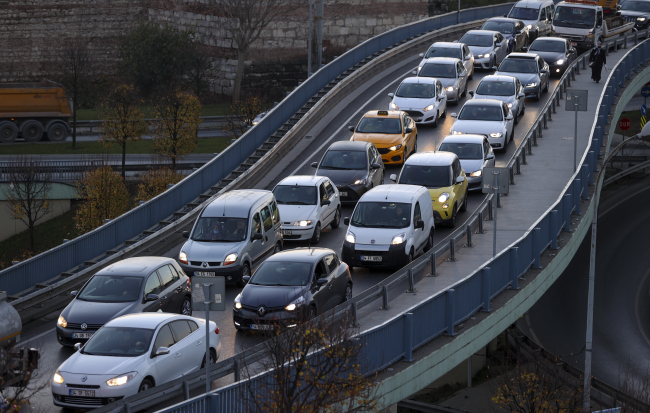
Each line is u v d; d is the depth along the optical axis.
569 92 117.44
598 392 97.00
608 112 146.12
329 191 100.06
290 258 70.62
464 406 118.12
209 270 80.12
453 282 79.69
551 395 96.75
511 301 75.94
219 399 46.81
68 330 66.75
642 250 174.00
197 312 76.19
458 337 66.38
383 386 56.62
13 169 186.50
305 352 50.44
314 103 157.75
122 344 57.00
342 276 73.25
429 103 139.75
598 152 127.56
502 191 80.38
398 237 83.38
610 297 154.75
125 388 53.97
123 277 70.44
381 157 116.06
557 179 118.69
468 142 116.25
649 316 146.00
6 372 55.44
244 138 131.88
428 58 166.12
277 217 91.00
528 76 156.12
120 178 191.88
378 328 57.31
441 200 97.44
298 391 48.62
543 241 88.31
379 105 158.50
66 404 54.56
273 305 66.25
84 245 93.12
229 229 83.81
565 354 130.00
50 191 195.00
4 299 63.62
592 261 78.50
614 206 199.12
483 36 182.50
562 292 156.88
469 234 92.00
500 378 107.19
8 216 190.88
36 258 86.31
